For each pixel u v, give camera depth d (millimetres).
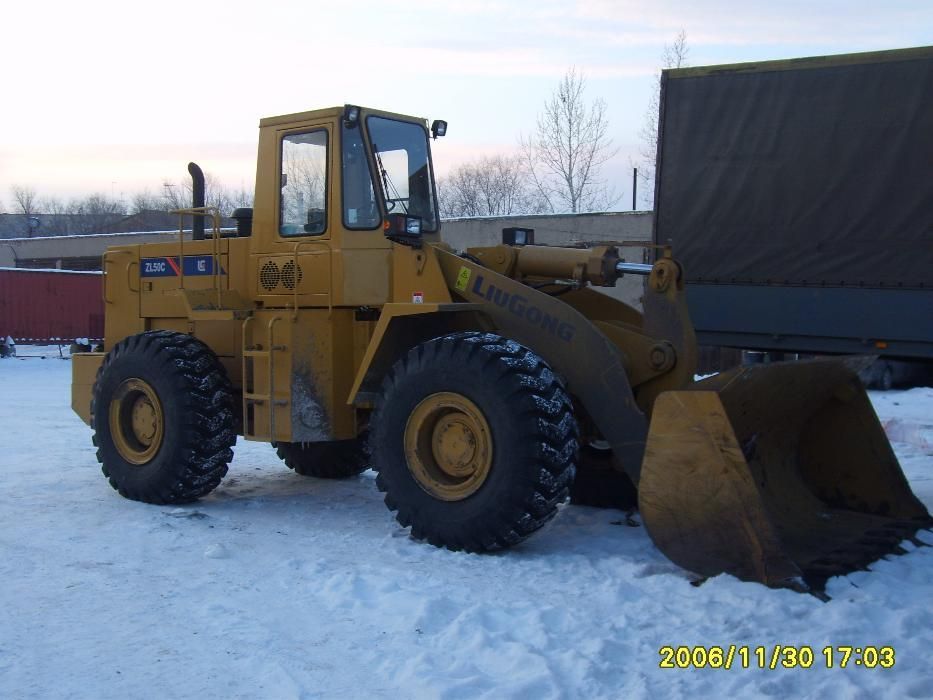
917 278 6949
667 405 4719
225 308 6730
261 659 3838
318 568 5051
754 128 7480
